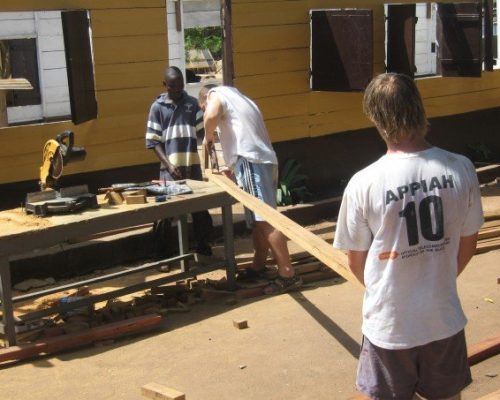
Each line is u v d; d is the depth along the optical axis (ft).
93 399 15.02
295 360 16.43
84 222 17.75
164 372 16.17
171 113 23.88
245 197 18.07
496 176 37.81
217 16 50.62
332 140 32.96
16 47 35.86
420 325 9.20
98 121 26.17
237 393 15.01
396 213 9.17
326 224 30.40
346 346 17.06
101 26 25.84
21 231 16.93
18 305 21.18
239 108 20.57
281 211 29.71
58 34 36.99
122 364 16.75
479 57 33.91
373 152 34.50
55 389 15.58
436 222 9.20
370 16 28.66
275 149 31.24
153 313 19.75
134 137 27.07
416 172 9.23
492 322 18.22
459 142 38.68
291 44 30.66
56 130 25.30
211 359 16.72
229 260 21.15
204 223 24.26
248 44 29.55
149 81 27.12
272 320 18.93
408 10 31.45
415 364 9.45
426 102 35.96
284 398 14.70
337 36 29.84
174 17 43.55
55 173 18.44
